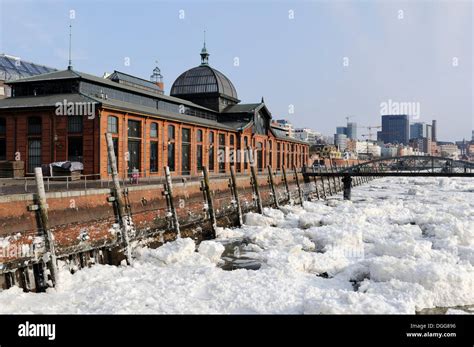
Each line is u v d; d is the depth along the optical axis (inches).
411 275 725.3
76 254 831.1
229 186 1553.9
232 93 2874.0
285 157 3319.4
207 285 753.6
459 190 3070.9
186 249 941.2
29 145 1487.5
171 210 1139.3
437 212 1557.6
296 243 1119.6
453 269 724.0
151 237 1050.7
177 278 797.2
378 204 1969.7
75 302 676.1
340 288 752.3
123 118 1524.4
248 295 692.1
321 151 5526.6
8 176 1350.9
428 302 668.1
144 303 663.1
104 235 904.9
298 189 2272.4
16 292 685.3
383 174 2331.4
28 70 2780.5
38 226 749.3
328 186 2920.8
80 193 857.5
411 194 2805.1
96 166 1405.0
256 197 1754.4
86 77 1577.3
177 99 2231.8
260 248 1088.8
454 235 1090.7
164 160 1774.1
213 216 1306.6
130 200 1001.5
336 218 1423.5
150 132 1697.8
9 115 1501.0
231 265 951.0
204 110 2496.3
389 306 615.5
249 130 2618.1
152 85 2285.9
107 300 673.0
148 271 854.5
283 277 805.9
